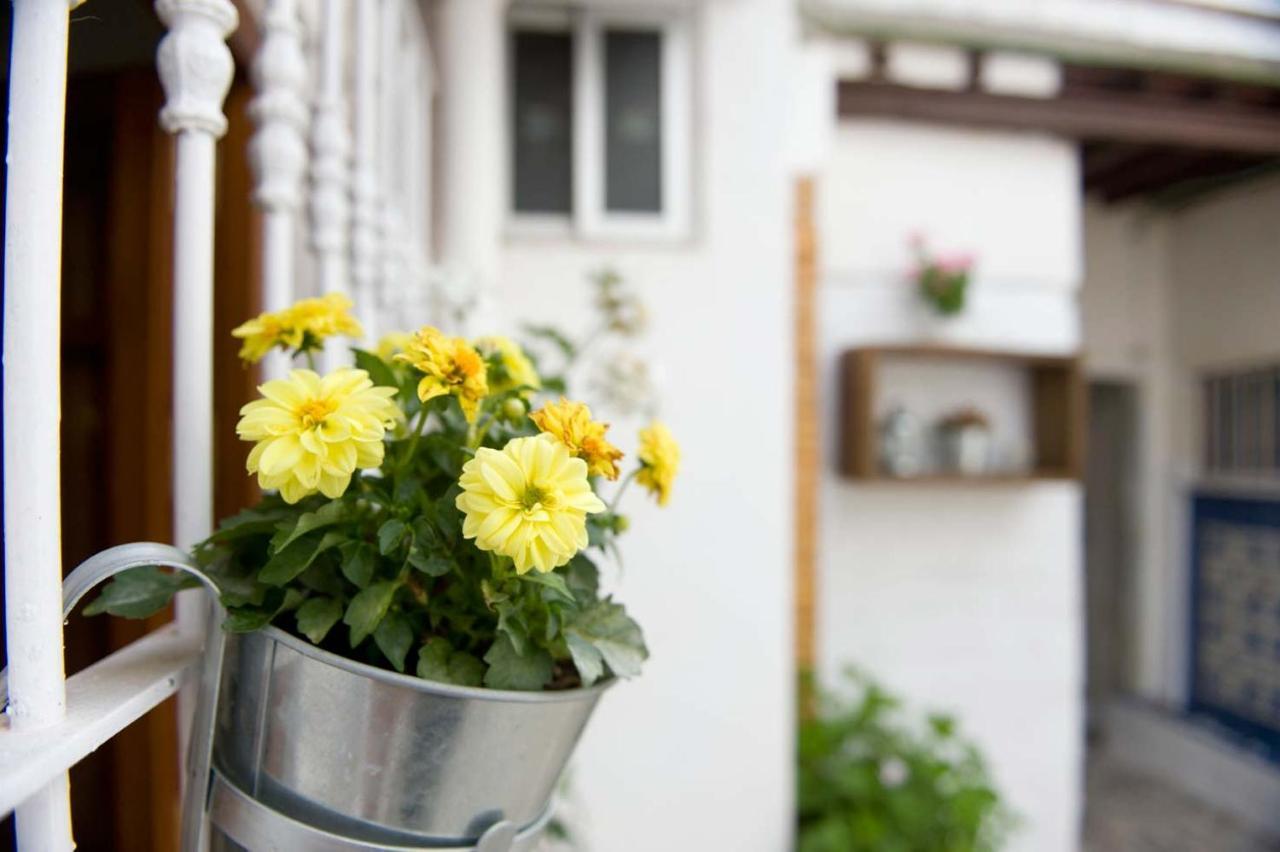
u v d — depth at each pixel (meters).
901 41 2.55
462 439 0.58
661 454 0.63
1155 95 2.93
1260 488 3.81
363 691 0.45
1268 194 3.68
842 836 2.11
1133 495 4.34
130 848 0.83
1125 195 3.95
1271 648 3.76
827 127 2.41
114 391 0.88
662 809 1.81
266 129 0.73
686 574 1.83
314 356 0.82
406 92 1.29
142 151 0.88
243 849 0.49
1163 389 4.23
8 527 0.39
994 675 3.00
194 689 0.54
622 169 1.91
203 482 0.58
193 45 0.55
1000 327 3.03
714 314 1.87
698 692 1.83
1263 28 2.78
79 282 0.89
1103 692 4.48
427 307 1.39
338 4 0.87
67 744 0.38
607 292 1.51
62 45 0.40
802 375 2.51
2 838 0.56
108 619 0.86
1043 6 2.59
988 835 2.41
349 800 0.47
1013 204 3.02
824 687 2.74
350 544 0.47
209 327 0.58
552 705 0.50
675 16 1.91
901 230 2.94
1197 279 4.06
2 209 0.68
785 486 1.87
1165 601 4.25
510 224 1.89
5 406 0.39
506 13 1.89
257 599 0.47
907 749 2.48
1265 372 3.83
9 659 0.39
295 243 0.98
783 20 1.91
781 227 1.89
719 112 1.88
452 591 0.51
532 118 1.91
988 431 2.88
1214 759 3.78
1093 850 3.37
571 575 0.55
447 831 0.49
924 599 2.96
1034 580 3.03
